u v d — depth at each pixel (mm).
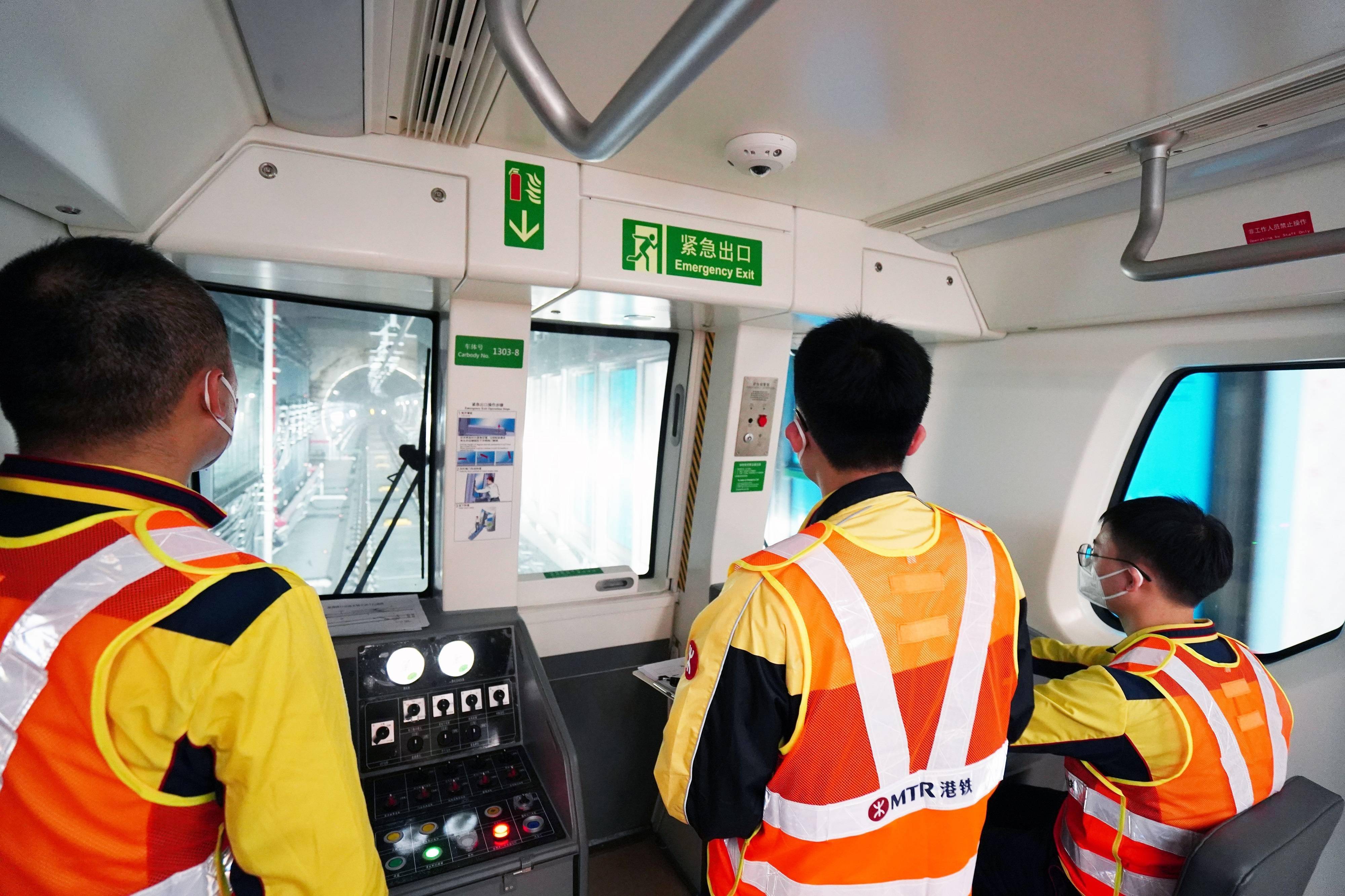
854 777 977
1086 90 1296
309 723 743
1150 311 2145
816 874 988
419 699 1814
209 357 789
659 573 2740
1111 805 1537
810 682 952
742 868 1067
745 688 981
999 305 2539
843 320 1155
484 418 2031
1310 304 1883
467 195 1594
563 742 1646
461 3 948
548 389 2514
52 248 710
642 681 2564
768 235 2029
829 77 1264
